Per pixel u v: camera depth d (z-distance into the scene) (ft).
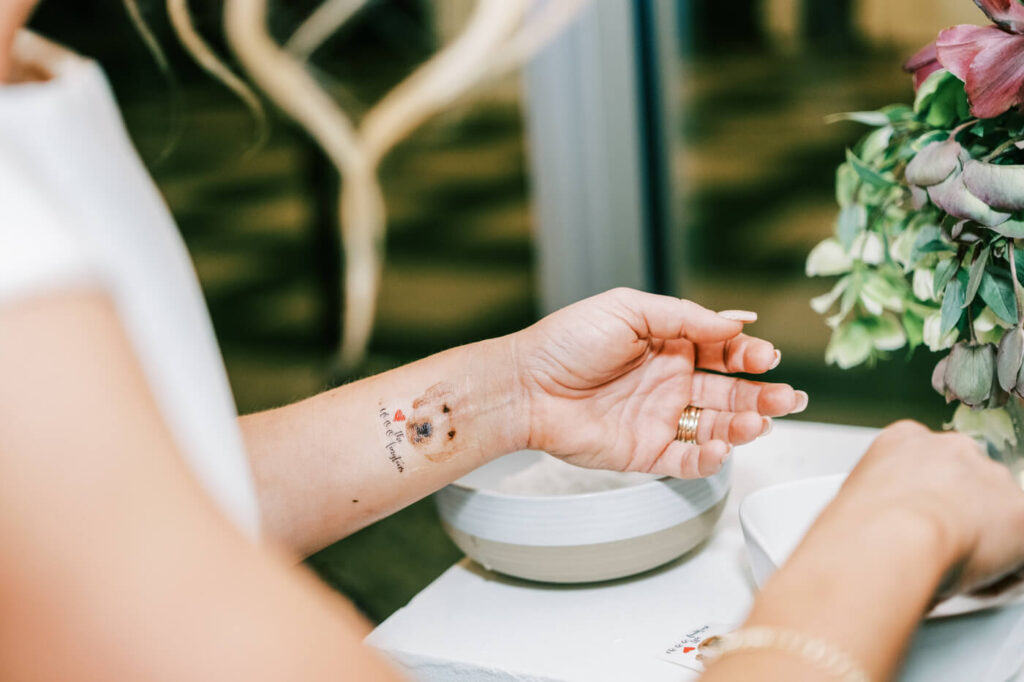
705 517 2.95
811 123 11.98
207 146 11.85
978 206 2.72
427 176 13.47
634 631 2.83
